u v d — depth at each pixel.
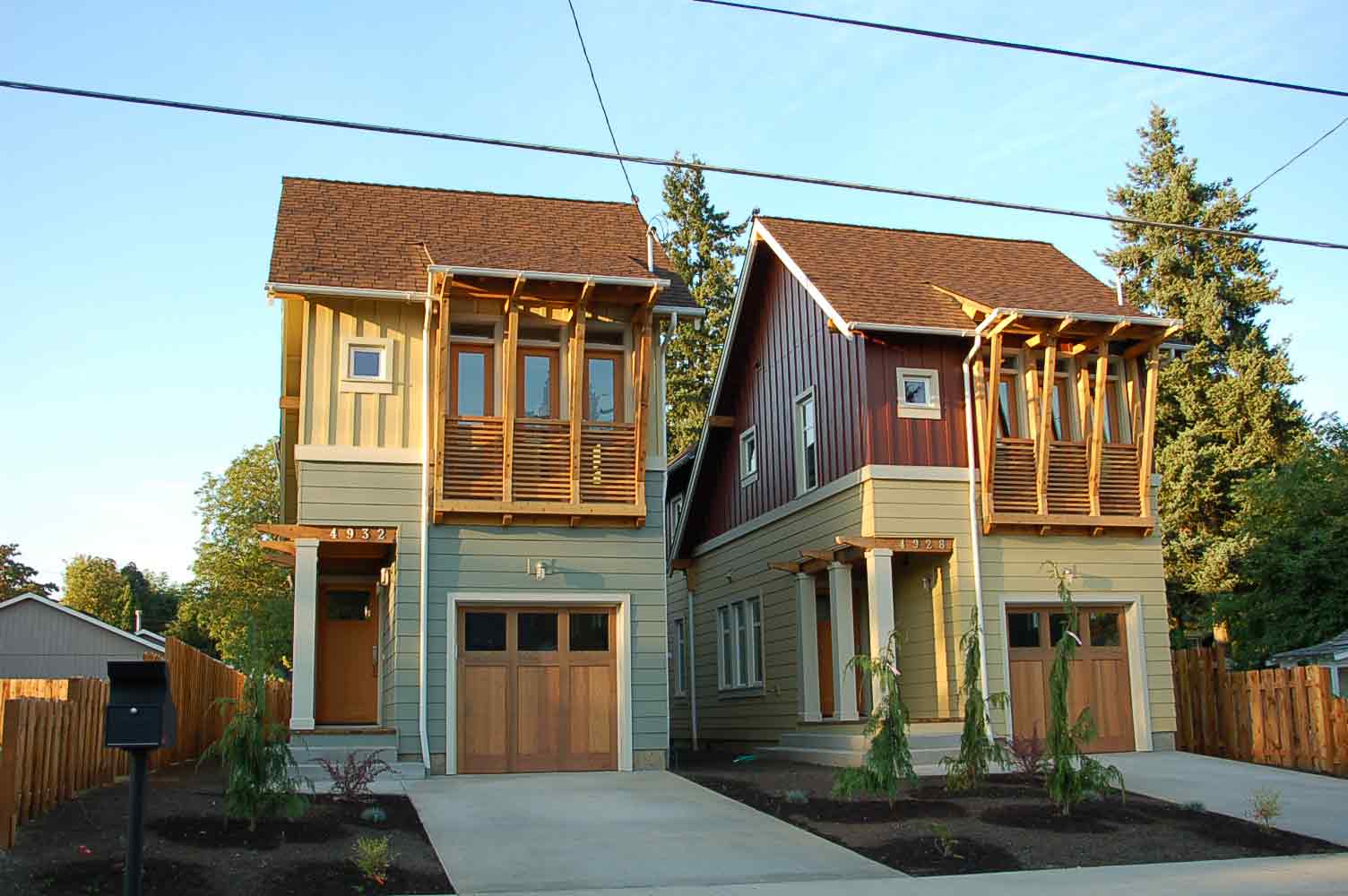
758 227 22.95
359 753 15.98
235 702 12.04
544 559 17.34
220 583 46.22
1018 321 18.84
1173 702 19.89
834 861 11.49
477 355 17.72
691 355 43.97
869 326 18.95
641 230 20.38
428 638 16.77
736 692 24.77
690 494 27.39
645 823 13.15
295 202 19.36
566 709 17.27
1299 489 25.30
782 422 22.92
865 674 21.17
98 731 13.34
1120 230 36.44
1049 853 11.97
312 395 16.98
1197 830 13.09
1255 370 32.34
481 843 11.93
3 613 35.84
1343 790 15.79
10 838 10.07
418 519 17.06
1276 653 24.78
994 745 14.91
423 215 19.72
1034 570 19.45
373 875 10.21
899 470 19.17
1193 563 32.44
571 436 17.31
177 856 10.26
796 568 21.25
